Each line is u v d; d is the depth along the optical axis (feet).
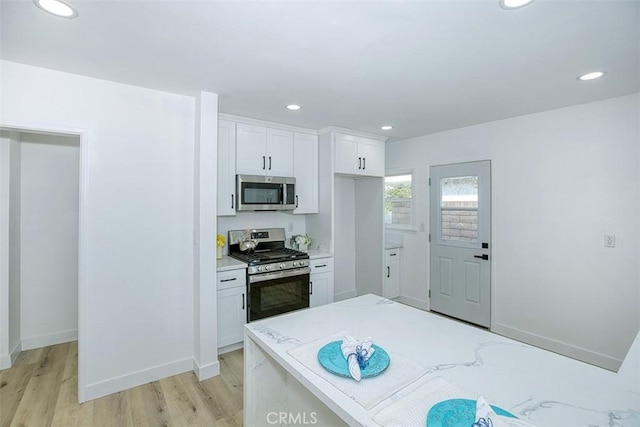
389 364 4.09
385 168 15.70
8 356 9.02
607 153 9.03
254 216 12.50
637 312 8.63
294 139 12.11
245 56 6.32
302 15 4.93
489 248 11.75
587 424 2.92
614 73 7.19
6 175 8.91
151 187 8.20
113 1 4.55
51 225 10.50
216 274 9.14
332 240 12.34
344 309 6.36
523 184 10.77
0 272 8.92
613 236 8.97
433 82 7.71
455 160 12.71
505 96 8.74
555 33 5.48
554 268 10.12
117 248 7.79
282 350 4.53
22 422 6.77
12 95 6.59
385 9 4.78
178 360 8.66
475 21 5.10
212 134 8.48
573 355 9.74
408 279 14.74
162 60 6.51
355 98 8.87
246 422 5.41
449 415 3.07
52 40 5.69
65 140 10.69
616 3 4.63
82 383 7.41
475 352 4.45
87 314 7.45
